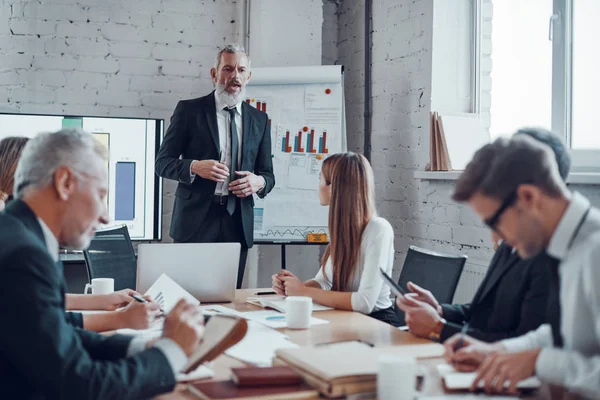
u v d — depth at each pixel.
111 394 1.19
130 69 4.09
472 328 1.86
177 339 1.33
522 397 1.28
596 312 1.17
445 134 3.41
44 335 1.15
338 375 1.26
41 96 3.94
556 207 1.22
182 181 3.23
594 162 2.79
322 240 3.87
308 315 1.95
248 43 4.23
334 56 4.67
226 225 3.34
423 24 3.63
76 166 1.32
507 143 1.26
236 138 3.41
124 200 3.91
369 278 2.30
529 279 1.76
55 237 1.35
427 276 2.50
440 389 1.32
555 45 2.98
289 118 3.93
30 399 1.18
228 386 1.33
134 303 1.91
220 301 2.39
